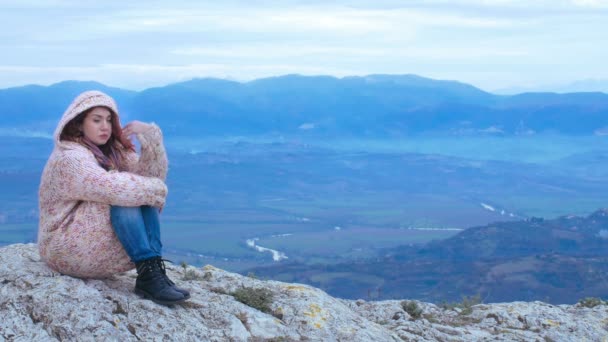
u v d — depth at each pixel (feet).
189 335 13.87
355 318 16.03
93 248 14.01
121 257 14.34
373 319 18.12
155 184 14.05
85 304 13.67
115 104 14.43
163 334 13.70
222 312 14.75
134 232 14.03
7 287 14.08
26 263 14.87
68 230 13.91
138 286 14.46
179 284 16.24
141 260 14.20
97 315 13.57
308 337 14.87
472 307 19.89
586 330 18.38
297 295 16.39
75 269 14.20
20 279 14.19
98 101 14.10
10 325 13.29
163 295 14.30
